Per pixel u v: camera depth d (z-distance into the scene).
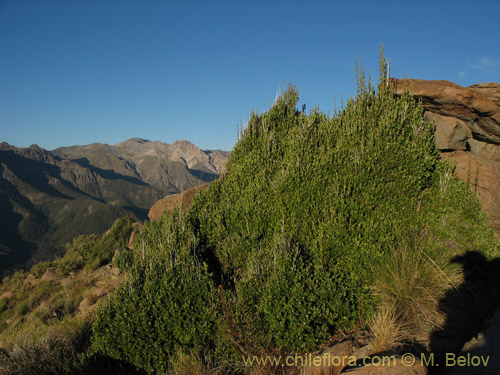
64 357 5.26
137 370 4.46
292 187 6.28
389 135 6.24
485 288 4.34
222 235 6.58
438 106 6.77
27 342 6.21
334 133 7.39
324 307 4.28
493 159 6.39
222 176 9.26
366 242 4.99
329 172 6.14
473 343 2.99
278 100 10.61
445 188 5.71
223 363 4.18
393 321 4.08
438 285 4.40
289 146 8.03
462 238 5.21
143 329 4.56
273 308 4.27
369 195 5.59
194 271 5.25
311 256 5.23
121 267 12.66
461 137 6.69
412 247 5.08
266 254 5.39
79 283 12.77
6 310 13.33
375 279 4.63
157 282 5.13
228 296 4.80
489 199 5.69
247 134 9.82
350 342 4.09
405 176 5.71
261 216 6.37
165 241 6.48
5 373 5.29
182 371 4.11
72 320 7.60
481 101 6.10
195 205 8.23
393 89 7.44
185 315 4.67
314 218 5.83
